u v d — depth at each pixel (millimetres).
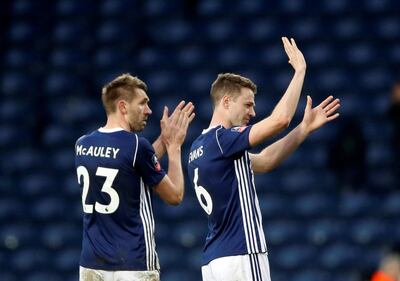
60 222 47438
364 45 50500
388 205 45031
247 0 53031
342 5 51875
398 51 50156
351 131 46250
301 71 19047
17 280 45875
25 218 47844
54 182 48719
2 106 51969
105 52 52750
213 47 51812
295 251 44000
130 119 19062
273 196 46000
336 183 45875
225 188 19016
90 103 51094
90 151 18844
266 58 50719
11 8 55375
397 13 51281
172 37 52500
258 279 18781
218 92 19594
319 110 20078
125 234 18656
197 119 48469
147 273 18688
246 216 18953
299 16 52031
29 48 53969
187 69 51156
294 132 20188
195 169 19469
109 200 18625
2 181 49156
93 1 54688
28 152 50031
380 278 32938
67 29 54000
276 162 20312
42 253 46375
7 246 46875
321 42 50906
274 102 48875
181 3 53875
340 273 43188
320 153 46938
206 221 45406
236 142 18844
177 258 44375
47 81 52469
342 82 49312
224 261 18844
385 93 48844
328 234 44375
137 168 18719
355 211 45031
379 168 46156
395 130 46281
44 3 55156
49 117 51188
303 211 45281
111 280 18656
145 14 53750
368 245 43969
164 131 19656
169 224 45625
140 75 51438
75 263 45562
